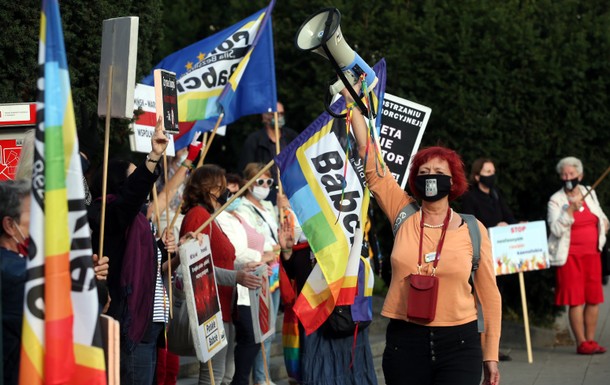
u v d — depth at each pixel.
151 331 12.30
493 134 24.16
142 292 11.58
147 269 11.66
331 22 10.04
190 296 13.05
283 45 25.55
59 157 7.58
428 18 24.45
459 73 23.97
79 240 7.82
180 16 27.19
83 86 15.91
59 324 7.51
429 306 10.13
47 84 7.61
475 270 10.60
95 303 7.84
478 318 10.59
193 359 18.73
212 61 16.97
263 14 17.16
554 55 23.98
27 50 14.81
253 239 16.53
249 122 26.23
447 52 24.23
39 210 7.63
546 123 24.28
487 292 10.59
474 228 10.59
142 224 11.70
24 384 7.54
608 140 24.67
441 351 10.32
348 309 14.91
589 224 22.34
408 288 10.44
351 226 14.25
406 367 10.45
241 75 16.67
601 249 22.55
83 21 15.52
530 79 23.94
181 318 14.20
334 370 15.28
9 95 14.74
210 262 13.93
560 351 23.00
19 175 9.38
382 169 11.02
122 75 10.77
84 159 11.59
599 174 24.70
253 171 17.22
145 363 12.20
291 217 16.81
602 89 24.28
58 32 7.65
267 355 17.53
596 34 24.34
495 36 24.20
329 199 14.25
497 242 21.58
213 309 13.81
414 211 10.78
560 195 22.55
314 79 25.72
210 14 27.55
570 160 22.45
